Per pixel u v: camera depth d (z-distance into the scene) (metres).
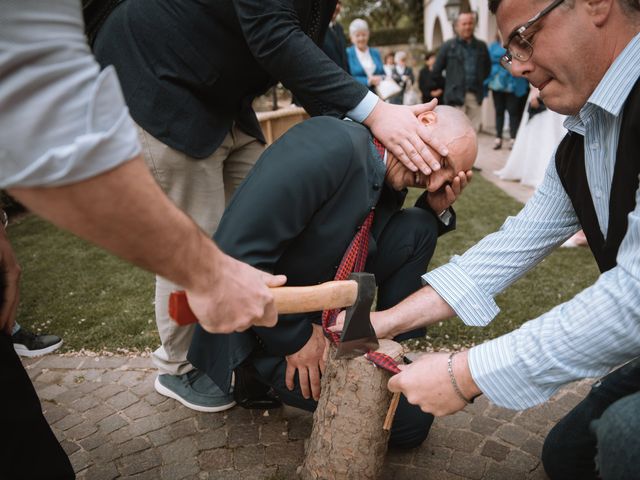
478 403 2.20
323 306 1.25
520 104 8.77
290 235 1.50
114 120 0.81
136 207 0.82
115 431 2.11
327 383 1.56
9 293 1.32
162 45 1.78
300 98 1.77
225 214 1.55
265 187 1.46
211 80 1.83
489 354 1.25
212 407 2.19
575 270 3.53
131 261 0.89
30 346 2.72
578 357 1.16
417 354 2.59
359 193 1.57
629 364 1.52
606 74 1.24
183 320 1.04
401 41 27.20
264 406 2.16
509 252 1.71
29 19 0.74
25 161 0.77
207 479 1.84
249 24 1.63
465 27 7.71
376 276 1.93
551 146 5.72
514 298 3.12
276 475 1.84
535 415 2.12
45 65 0.76
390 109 1.62
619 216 1.35
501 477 1.82
